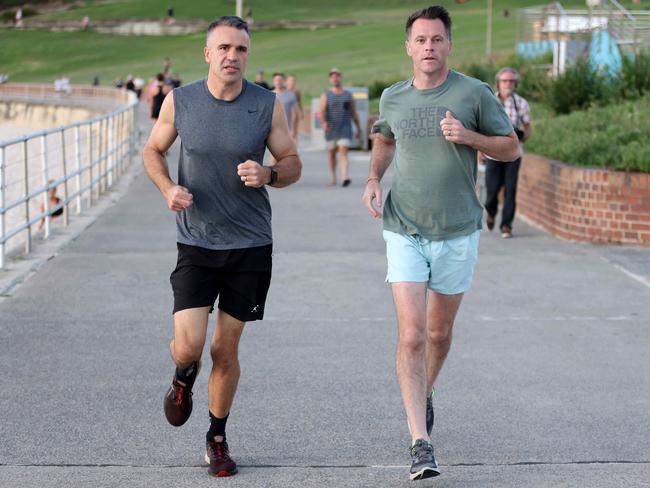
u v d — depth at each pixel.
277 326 9.38
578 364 8.15
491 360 8.27
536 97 26.33
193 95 5.67
